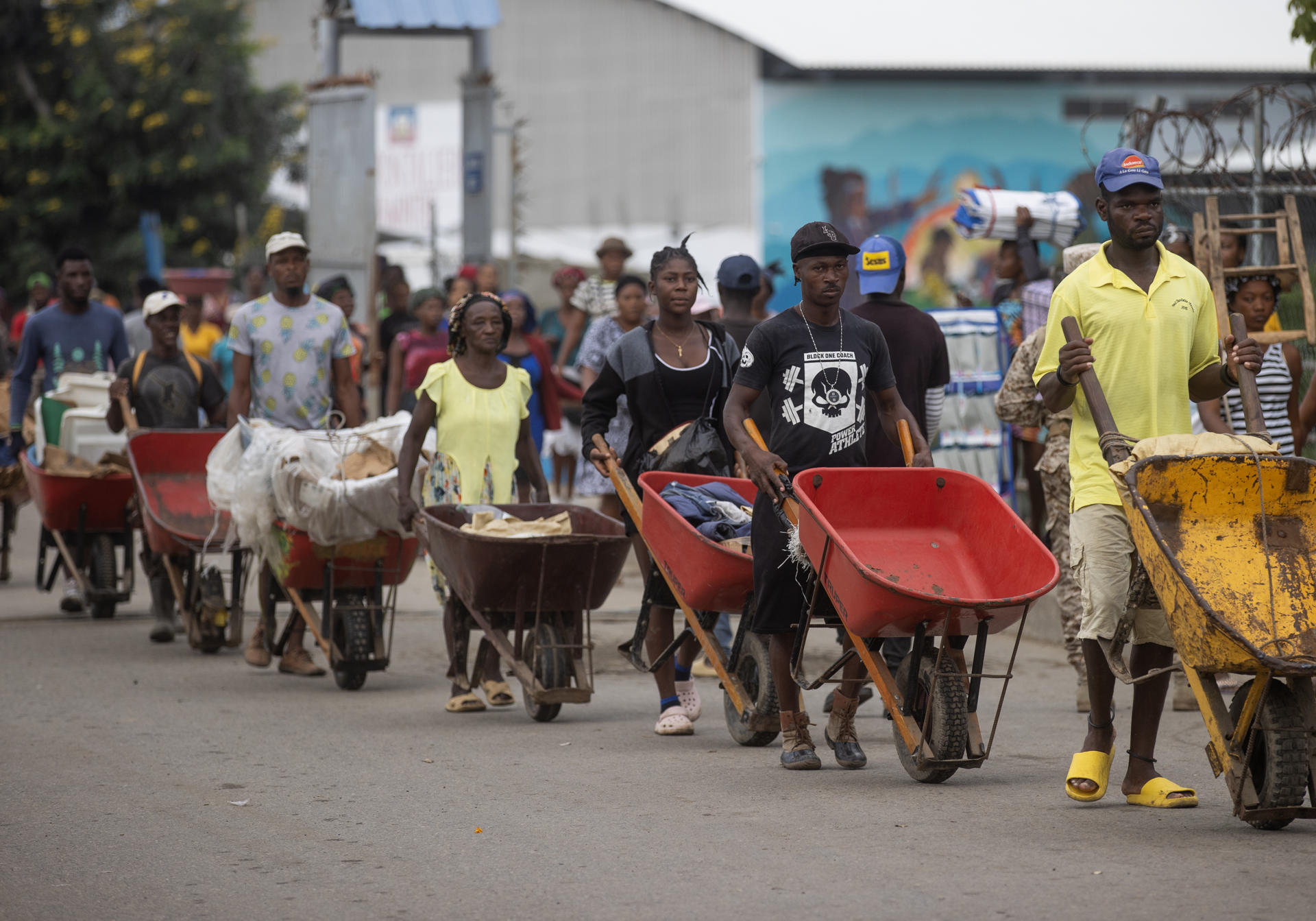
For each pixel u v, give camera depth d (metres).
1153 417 13.53
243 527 20.66
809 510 14.09
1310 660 11.73
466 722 18.73
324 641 20.81
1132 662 13.77
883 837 12.70
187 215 86.75
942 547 14.77
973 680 14.54
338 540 20.25
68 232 86.06
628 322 25.28
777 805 14.00
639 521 17.41
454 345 20.08
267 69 128.88
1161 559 12.08
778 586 15.28
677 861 12.13
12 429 27.34
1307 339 20.53
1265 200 25.73
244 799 14.59
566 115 120.69
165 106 85.06
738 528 16.56
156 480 23.59
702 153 119.06
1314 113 25.72
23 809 14.24
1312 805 12.44
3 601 29.19
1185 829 12.84
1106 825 13.02
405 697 20.61
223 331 47.44
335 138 40.03
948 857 12.02
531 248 118.94
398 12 41.97
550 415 29.81
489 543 17.67
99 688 20.97
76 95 84.12
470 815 13.80
